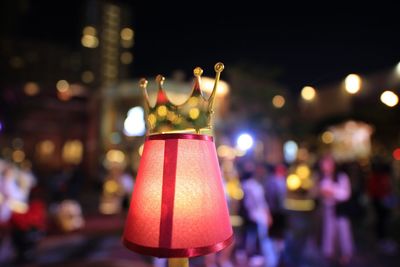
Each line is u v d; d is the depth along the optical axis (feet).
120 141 51.37
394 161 37.14
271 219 17.92
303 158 46.21
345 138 47.34
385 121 40.50
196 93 4.47
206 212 4.03
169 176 4.07
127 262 18.19
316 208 19.51
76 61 73.36
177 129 4.50
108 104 52.49
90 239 23.59
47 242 22.41
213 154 4.43
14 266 17.42
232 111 48.19
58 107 57.52
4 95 50.24
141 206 4.12
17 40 58.70
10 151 55.67
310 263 17.88
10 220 18.01
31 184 20.56
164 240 3.85
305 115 55.47
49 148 60.34
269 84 55.52
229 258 18.92
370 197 22.85
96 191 48.06
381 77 16.40
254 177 18.60
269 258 18.19
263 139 53.93
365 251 20.65
